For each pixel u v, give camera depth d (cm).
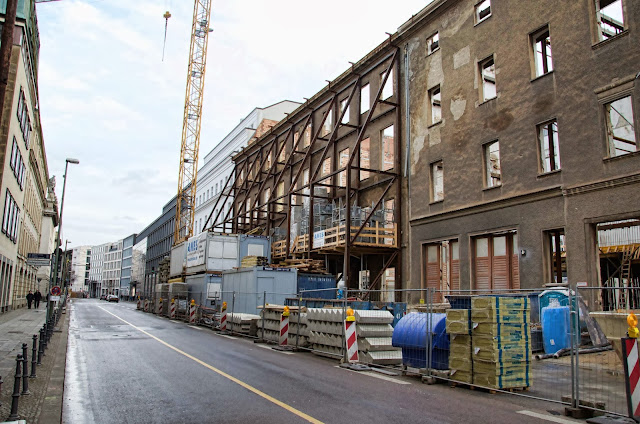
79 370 1056
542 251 1641
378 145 2641
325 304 1742
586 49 1578
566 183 1587
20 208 3319
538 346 1228
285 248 3094
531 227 1694
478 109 1995
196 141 6938
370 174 2684
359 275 2745
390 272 2488
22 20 2303
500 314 870
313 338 1378
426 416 681
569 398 756
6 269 3042
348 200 2359
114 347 1472
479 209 1922
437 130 2214
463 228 1998
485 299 880
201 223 6391
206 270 2808
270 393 822
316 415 677
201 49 7081
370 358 1132
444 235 2098
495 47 1945
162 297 3522
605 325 916
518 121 1798
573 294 811
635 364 667
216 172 5950
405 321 1062
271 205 3797
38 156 4194
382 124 2623
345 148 2955
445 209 2111
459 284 2003
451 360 924
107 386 883
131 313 3834
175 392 831
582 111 1565
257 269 2188
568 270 1546
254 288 2166
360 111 2838
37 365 1100
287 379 958
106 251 15900
